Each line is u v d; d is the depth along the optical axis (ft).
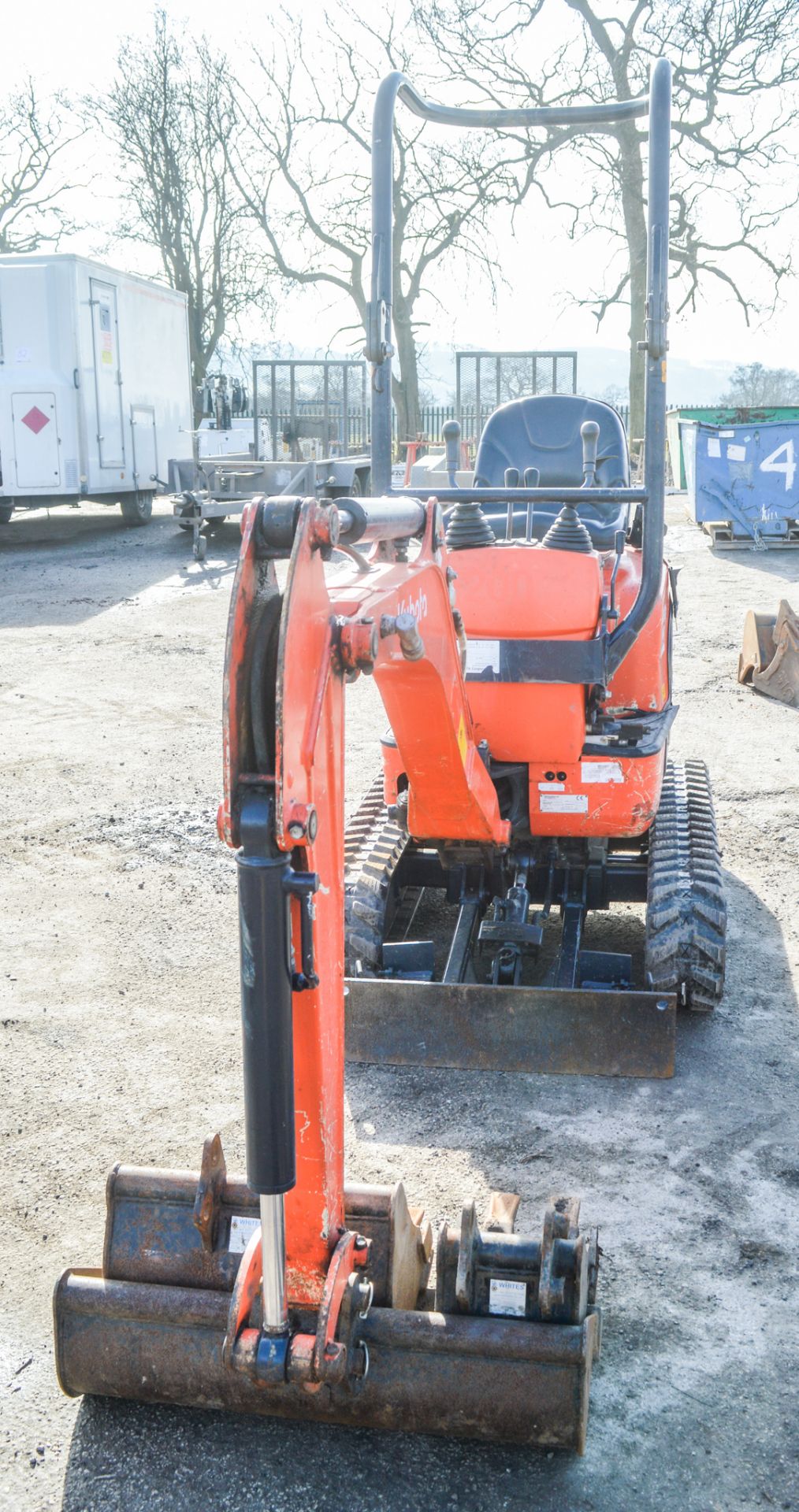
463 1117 14.21
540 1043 15.01
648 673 16.52
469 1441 9.72
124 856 22.49
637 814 15.24
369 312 13.97
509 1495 9.23
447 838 14.51
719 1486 9.30
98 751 28.81
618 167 94.38
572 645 14.38
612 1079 14.99
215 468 55.88
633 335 96.22
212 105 109.91
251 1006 7.47
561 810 15.33
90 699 33.53
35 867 22.02
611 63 93.35
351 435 74.38
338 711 8.31
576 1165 13.30
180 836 23.43
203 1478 9.42
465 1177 13.09
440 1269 9.37
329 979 8.24
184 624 43.01
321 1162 8.32
